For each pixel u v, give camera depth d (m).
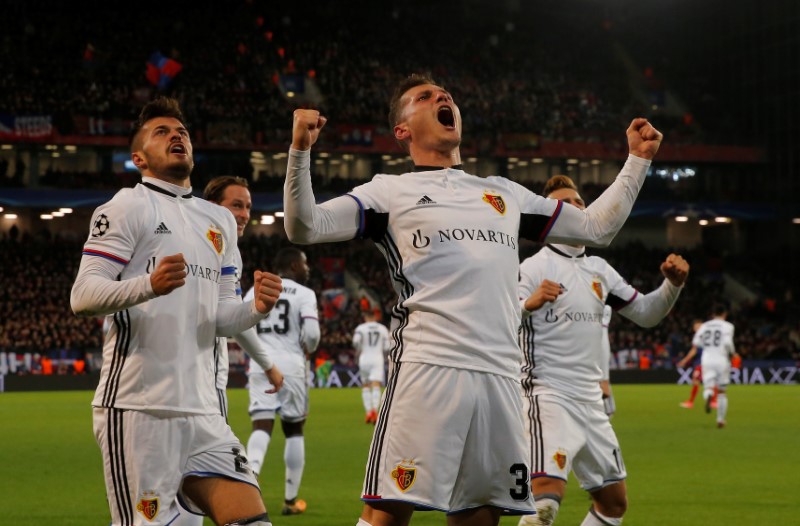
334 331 34.94
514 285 3.88
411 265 3.78
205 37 43.09
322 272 39.09
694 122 48.16
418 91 4.05
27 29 39.75
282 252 8.48
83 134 35.81
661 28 51.34
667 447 13.05
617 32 50.94
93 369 30.34
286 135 38.91
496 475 3.77
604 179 43.94
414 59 46.28
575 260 5.86
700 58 50.50
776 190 44.75
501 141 41.28
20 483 9.56
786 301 42.06
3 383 28.38
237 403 22.41
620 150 42.56
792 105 44.78
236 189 6.63
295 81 43.06
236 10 45.72
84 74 38.59
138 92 38.47
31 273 35.38
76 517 7.63
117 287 3.81
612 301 5.95
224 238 4.50
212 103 39.69
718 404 16.16
